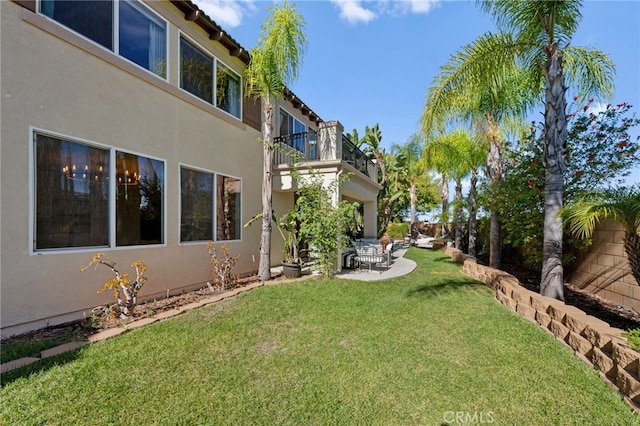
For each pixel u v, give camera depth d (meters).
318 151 9.98
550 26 5.55
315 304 5.93
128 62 5.92
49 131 4.68
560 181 5.43
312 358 3.73
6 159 4.21
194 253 7.39
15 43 4.32
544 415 2.72
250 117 9.70
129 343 3.98
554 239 5.43
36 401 2.73
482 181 11.00
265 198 8.39
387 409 2.79
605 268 6.37
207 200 7.92
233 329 4.59
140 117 6.16
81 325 4.71
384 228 24.84
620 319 5.30
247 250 9.34
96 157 5.38
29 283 4.42
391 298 6.42
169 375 3.26
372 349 3.98
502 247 11.68
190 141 7.38
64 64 4.90
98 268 5.32
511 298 5.87
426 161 14.55
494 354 3.85
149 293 6.25
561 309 4.34
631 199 4.12
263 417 2.65
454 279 8.50
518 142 9.23
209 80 8.12
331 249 8.88
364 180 12.78
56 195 4.79
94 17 5.41
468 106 7.98
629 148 7.06
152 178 6.42
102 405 2.72
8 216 4.23
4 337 4.16
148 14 6.43
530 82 7.13
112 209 5.57
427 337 4.37
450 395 3.01
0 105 4.16
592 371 3.40
